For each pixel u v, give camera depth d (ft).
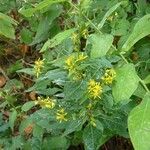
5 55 2.83
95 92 1.21
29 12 1.35
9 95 2.16
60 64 1.36
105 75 1.13
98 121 1.42
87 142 1.41
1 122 2.01
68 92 1.26
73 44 1.41
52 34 1.96
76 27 1.39
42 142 1.73
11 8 2.35
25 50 2.79
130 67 1.08
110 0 1.82
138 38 1.13
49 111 1.55
